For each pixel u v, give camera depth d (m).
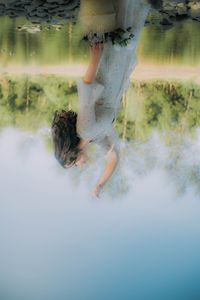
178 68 10.11
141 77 10.48
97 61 3.56
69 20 6.65
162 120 10.84
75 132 3.55
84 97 3.51
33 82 10.58
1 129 10.38
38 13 6.54
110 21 3.57
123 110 11.01
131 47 3.71
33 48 9.83
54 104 10.62
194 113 10.71
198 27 7.98
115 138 3.77
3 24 8.37
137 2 3.79
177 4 6.25
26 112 10.67
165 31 8.43
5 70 10.41
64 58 10.03
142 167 10.26
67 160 3.59
